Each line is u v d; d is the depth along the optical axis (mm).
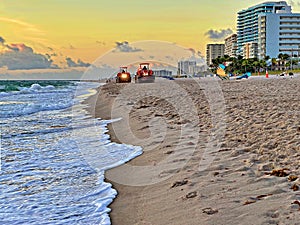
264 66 108688
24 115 15797
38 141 9047
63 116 15211
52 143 8727
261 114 9883
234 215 3543
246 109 11281
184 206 3986
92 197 4754
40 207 4434
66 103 22484
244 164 5262
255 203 3762
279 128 7566
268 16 132250
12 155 7398
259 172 4816
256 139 6762
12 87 49031
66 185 5316
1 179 5680
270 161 5277
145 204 4273
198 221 3535
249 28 154500
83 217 4074
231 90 21812
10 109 18484
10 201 4668
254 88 23438
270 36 132875
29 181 5559
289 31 133000
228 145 6551
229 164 5348
